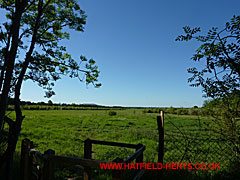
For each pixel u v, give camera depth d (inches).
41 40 190.5
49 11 185.2
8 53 155.9
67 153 315.0
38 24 186.4
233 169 154.0
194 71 130.8
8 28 172.2
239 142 145.8
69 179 187.0
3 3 171.5
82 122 919.7
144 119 1119.0
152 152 313.3
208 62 104.9
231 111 138.2
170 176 165.0
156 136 516.4
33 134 514.0
